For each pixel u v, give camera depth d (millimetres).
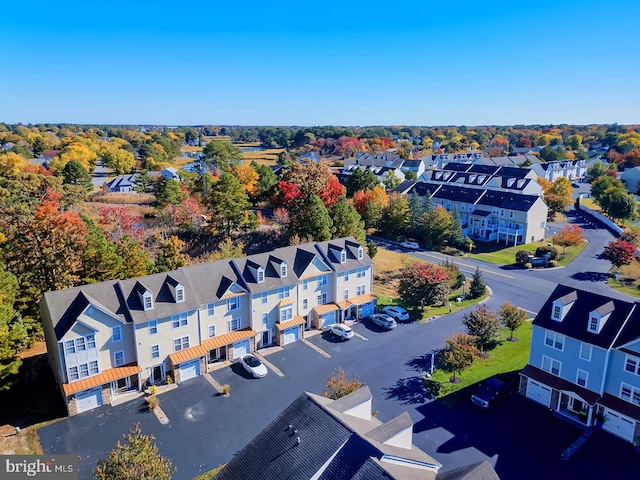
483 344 44656
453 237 80625
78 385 35188
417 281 53188
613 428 32500
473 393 36344
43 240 46812
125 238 53344
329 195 78000
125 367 37969
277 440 23438
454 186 100125
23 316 45469
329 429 22531
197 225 73750
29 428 33562
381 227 88625
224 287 43000
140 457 21875
